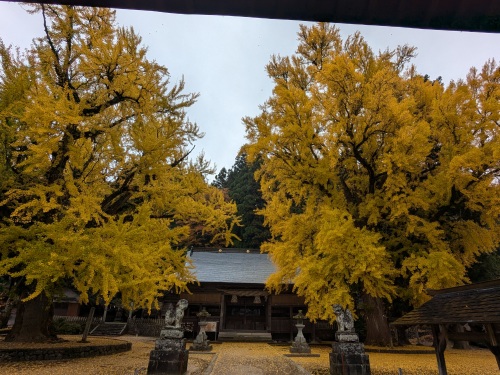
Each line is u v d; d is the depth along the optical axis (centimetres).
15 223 1061
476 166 1248
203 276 2400
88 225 1210
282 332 2223
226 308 2364
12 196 902
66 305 2891
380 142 1587
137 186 1276
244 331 2214
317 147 1543
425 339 2364
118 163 1266
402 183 1319
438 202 1546
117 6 106
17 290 1166
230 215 1568
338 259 1277
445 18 112
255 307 2378
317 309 1294
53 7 1126
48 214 1085
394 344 1691
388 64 1770
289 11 113
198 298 2319
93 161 1257
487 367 1066
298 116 1481
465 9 109
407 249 1505
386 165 1339
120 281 873
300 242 1552
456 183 1362
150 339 2125
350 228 1281
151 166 1174
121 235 934
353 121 1426
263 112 1620
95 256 866
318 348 1759
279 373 945
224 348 1717
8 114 945
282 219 1739
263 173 1847
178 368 836
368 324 1606
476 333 608
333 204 1542
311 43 1842
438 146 1656
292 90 1488
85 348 1125
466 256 1625
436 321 644
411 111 1596
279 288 1902
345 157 1572
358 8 112
